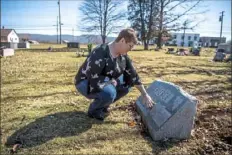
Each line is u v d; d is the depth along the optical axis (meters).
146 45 40.91
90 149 2.34
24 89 5.22
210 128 2.93
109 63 2.65
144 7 41.09
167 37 44.28
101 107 2.99
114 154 2.27
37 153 2.27
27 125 2.88
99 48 2.67
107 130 2.74
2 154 2.26
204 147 2.44
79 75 2.89
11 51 20.91
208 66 12.43
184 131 2.55
